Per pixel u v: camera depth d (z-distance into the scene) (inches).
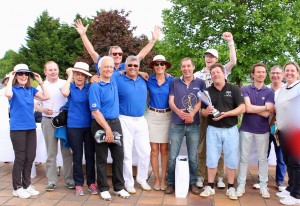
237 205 164.4
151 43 202.7
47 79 183.5
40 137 205.5
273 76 189.5
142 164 184.1
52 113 178.1
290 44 628.1
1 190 182.2
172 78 183.9
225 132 170.4
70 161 185.9
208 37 658.2
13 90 166.1
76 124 172.6
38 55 1347.2
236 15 616.4
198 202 167.9
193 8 650.8
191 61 174.6
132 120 176.7
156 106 182.1
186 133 178.7
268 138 175.5
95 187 179.0
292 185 169.0
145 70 633.6
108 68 164.2
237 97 168.4
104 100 165.0
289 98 161.0
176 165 175.3
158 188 185.5
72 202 165.6
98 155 169.6
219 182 190.7
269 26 591.8
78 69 170.6
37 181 200.1
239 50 586.2
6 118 217.3
